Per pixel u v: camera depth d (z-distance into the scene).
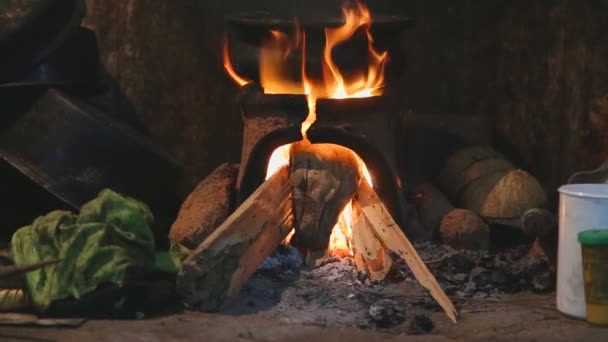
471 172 2.60
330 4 2.69
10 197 2.59
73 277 2.21
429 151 2.69
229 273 2.27
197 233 2.44
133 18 2.73
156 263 2.32
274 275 2.38
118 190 2.53
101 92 2.69
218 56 2.73
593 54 2.58
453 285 2.36
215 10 2.72
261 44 2.45
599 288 2.16
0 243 2.57
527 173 2.55
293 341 2.13
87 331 2.15
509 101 2.71
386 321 2.20
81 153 2.50
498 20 2.71
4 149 2.52
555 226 2.43
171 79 2.74
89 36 2.64
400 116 2.63
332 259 2.43
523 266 2.39
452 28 2.73
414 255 2.30
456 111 2.74
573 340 2.12
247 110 2.47
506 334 2.15
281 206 2.39
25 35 2.52
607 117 2.56
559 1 2.62
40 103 2.52
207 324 2.19
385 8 2.72
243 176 2.46
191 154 2.76
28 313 2.24
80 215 2.28
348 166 2.42
